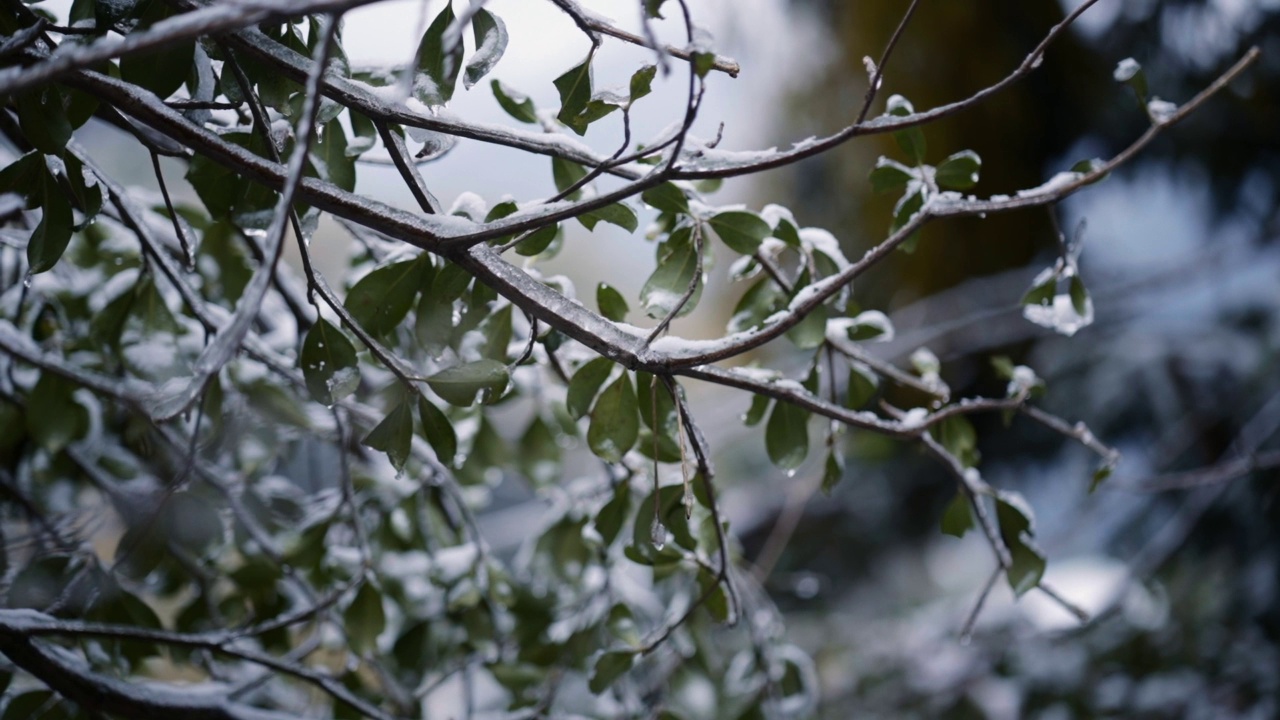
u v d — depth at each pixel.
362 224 1.39
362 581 1.65
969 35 3.54
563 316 1.40
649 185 1.38
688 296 1.42
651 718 1.70
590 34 1.41
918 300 3.76
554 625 1.77
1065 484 3.94
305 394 1.72
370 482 1.76
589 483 1.78
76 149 1.48
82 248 1.73
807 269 1.55
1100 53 3.51
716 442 3.33
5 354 1.66
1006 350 3.77
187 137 1.38
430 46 1.42
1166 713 2.88
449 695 2.24
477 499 1.84
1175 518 3.23
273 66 1.40
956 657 3.27
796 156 1.40
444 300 1.48
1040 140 3.67
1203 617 3.27
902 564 4.30
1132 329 3.80
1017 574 1.55
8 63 1.39
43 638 1.57
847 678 3.34
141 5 1.41
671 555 1.56
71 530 1.70
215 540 1.70
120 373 1.71
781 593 4.05
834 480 1.58
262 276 1.27
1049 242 3.73
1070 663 3.08
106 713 1.55
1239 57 3.39
